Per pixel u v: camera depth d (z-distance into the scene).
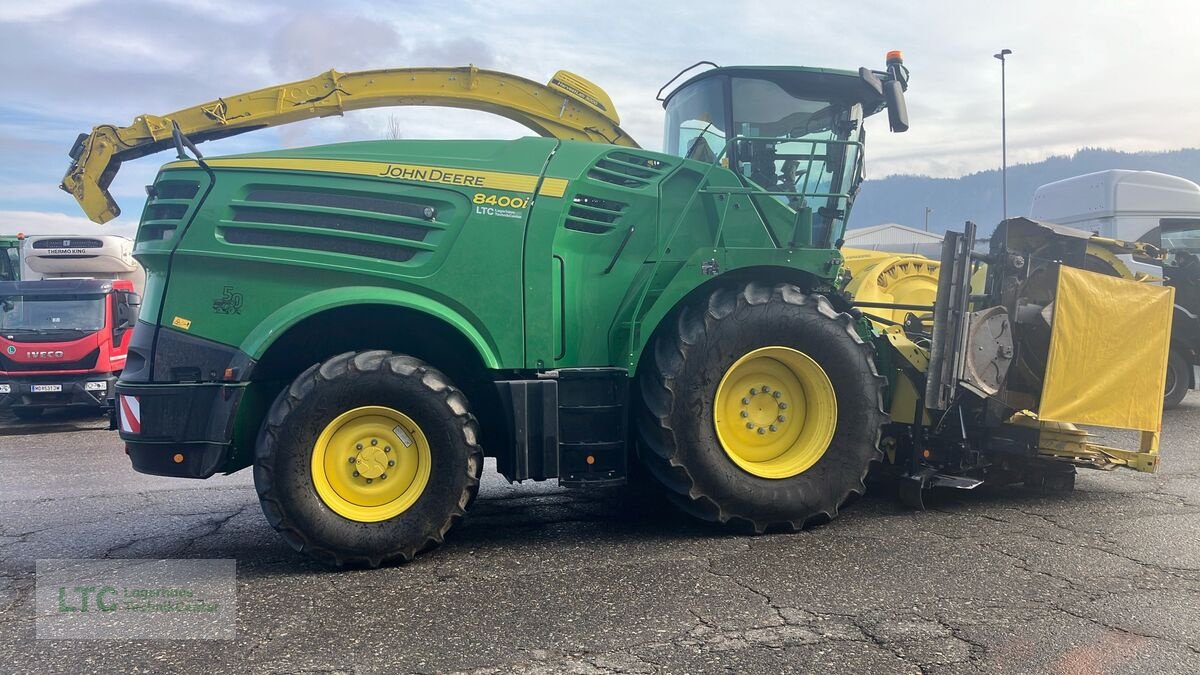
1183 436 8.06
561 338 4.56
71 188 5.86
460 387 4.72
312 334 4.49
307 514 4.00
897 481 5.52
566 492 5.84
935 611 3.51
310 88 5.84
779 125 5.19
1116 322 5.39
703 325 4.52
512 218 4.41
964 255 5.00
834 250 4.90
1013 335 5.29
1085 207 11.88
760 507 4.60
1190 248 11.12
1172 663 3.02
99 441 9.45
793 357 4.69
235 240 4.23
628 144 6.02
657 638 3.24
